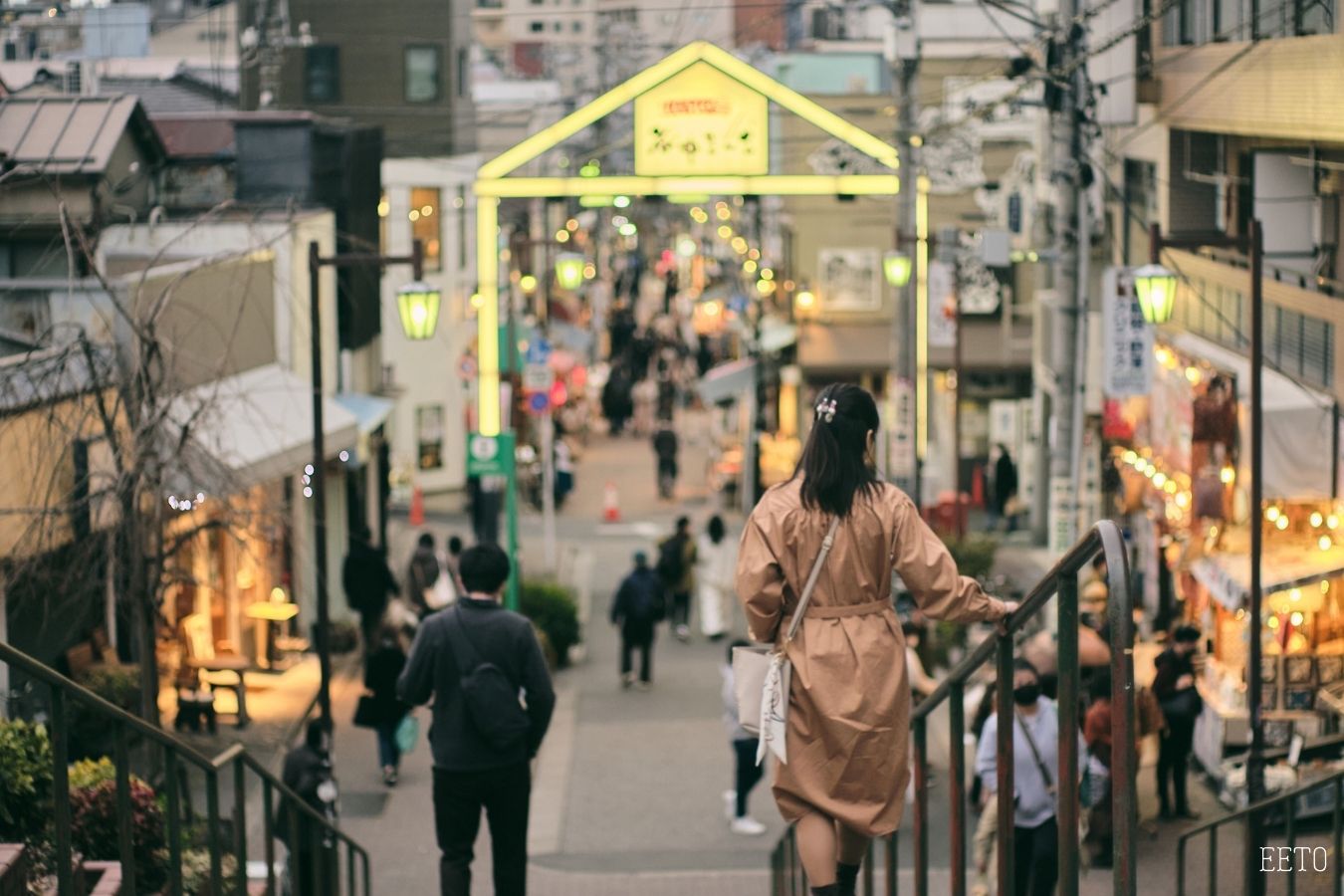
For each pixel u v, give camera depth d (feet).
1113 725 18.03
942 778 69.46
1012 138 177.58
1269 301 85.15
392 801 78.54
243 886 39.22
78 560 57.77
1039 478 148.56
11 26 144.66
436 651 40.14
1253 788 60.85
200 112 160.25
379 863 69.15
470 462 114.11
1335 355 75.00
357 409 119.34
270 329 99.86
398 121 197.57
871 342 186.50
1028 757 43.86
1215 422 84.43
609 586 142.41
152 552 59.67
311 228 112.27
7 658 23.45
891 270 114.32
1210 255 97.14
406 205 180.14
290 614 96.94
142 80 167.73
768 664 22.48
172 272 82.69
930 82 181.37
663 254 362.74
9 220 83.66
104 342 65.31
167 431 57.93
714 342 256.93
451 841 41.11
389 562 145.38
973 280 171.32
